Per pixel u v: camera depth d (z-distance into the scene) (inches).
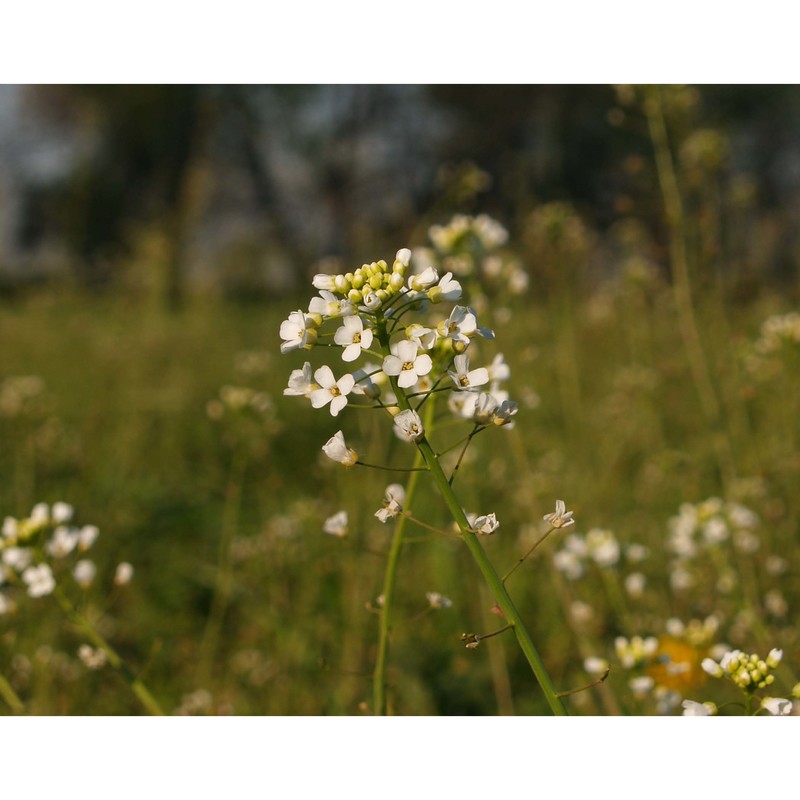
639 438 30.7
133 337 45.3
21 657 19.4
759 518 23.8
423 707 19.1
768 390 29.6
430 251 20.2
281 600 22.4
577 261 36.8
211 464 30.7
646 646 15.6
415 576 23.1
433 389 11.8
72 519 26.6
